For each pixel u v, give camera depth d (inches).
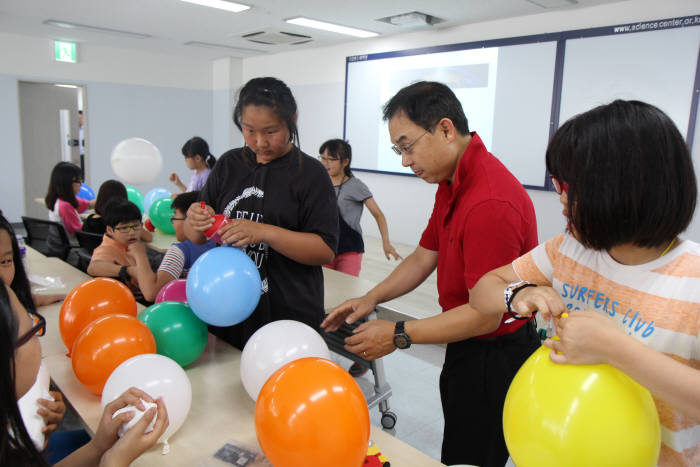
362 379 105.8
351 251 121.0
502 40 195.6
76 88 296.7
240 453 39.2
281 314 59.0
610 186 25.2
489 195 43.0
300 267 59.4
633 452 25.8
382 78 242.5
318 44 266.2
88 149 299.1
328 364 35.7
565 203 28.2
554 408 26.7
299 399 32.1
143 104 315.6
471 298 39.2
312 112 285.1
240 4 188.5
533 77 188.4
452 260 48.3
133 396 36.7
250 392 45.1
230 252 51.8
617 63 166.1
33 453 26.7
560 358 27.3
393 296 58.2
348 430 31.9
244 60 330.0
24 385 28.1
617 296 29.9
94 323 47.1
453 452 54.0
